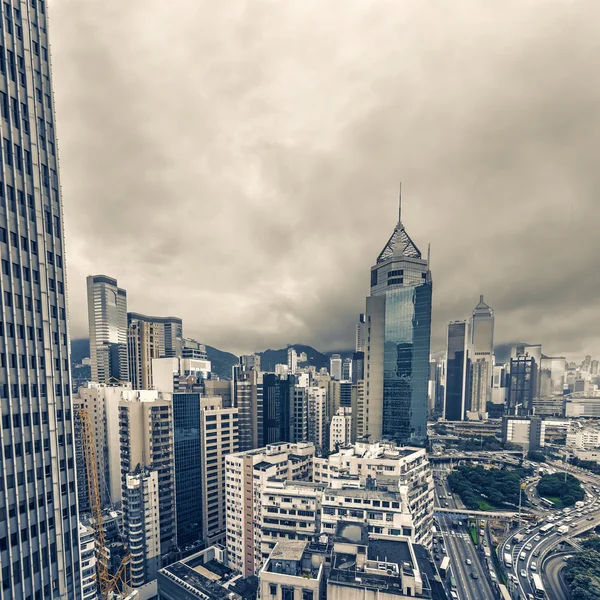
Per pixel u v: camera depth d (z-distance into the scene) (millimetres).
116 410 181625
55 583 61938
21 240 59906
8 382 56281
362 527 87000
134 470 141625
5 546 54156
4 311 56375
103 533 137625
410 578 68562
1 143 57281
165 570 126875
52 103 66562
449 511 191250
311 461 158375
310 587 77000
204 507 164750
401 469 119438
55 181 66875
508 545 157875
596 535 164250
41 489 60656
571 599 121562
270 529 109750
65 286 68312
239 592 115812
